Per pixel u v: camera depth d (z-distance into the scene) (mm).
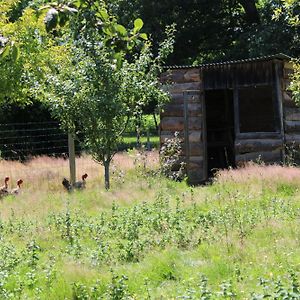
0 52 3344
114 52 3605
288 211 10531
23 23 12008
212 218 9992
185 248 8352
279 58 16719
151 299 6203
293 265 6957
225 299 5918
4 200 13570
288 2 15906
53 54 16281
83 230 9633
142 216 10375
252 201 11656
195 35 29438
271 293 5875
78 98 14492
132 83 14672
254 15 29500
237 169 15484
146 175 15938
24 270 7551
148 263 7504
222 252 7918
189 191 13633
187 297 5816
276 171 13992
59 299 6445
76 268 7281
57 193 14070
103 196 12930
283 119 16719
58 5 3279
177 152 16859
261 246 8164
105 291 6527
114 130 14836
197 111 17219
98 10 3502
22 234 9578
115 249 8383
